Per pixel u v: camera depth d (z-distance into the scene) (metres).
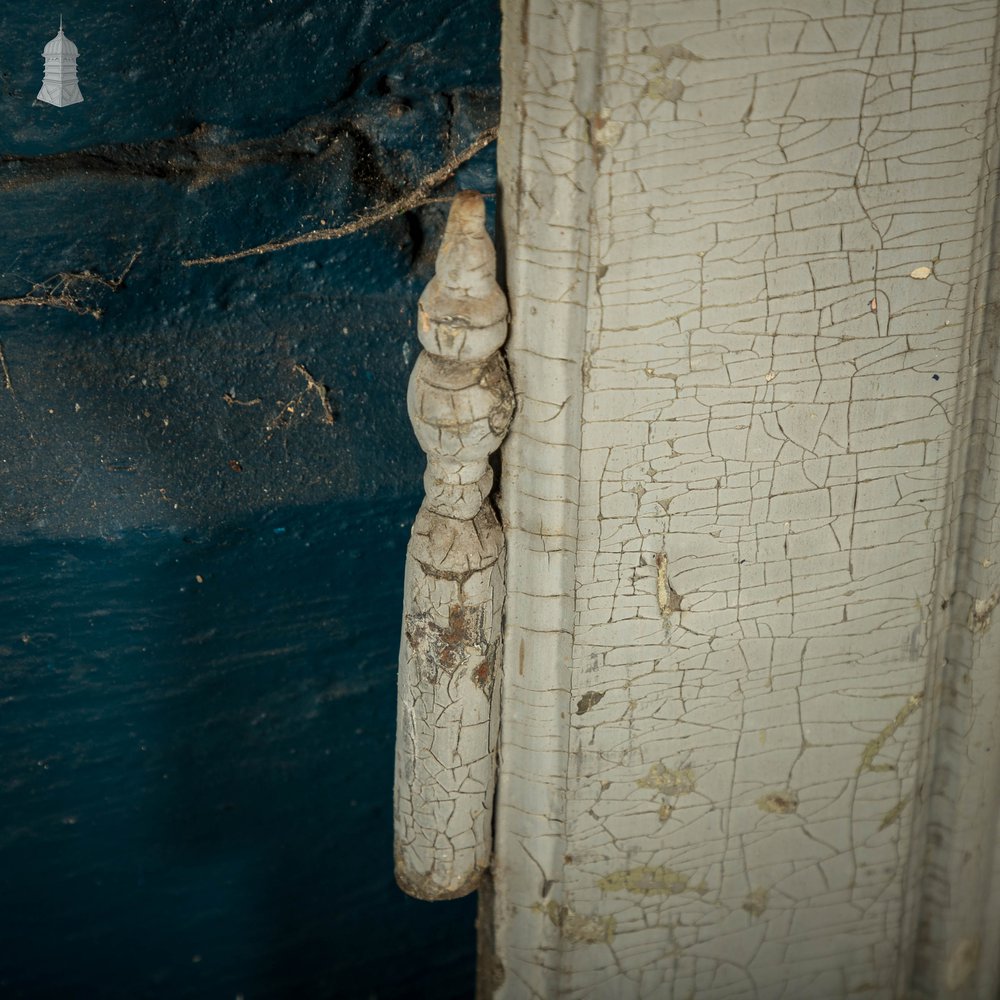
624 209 1.41
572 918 1.74
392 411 1.75
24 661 1.76
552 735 1.62
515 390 1.45
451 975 2.19
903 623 1.67
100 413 1.67
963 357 1.55
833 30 1.38
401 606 1.84
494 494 1.53
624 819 1.70
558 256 1.40
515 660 1.58
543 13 1.33
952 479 1.61
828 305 1.49
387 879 2.07
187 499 1.69
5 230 1.58
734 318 1.48
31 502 1.66
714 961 1.82
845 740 1.73
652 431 1.51
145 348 1.67
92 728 1.82
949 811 1.80
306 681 1.87
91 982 2.03
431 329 1.35
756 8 1.36
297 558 1.77
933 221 1.48
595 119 1.37
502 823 1.68
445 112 1.66
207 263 1.65
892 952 1.88
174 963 2.05
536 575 1.53
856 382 1.53
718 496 1.56
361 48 1.59
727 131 1.40
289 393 1.72
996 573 1.66
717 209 1.43
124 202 1.59
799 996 1.87
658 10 1.35
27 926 1.96
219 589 1.77
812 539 1.60
